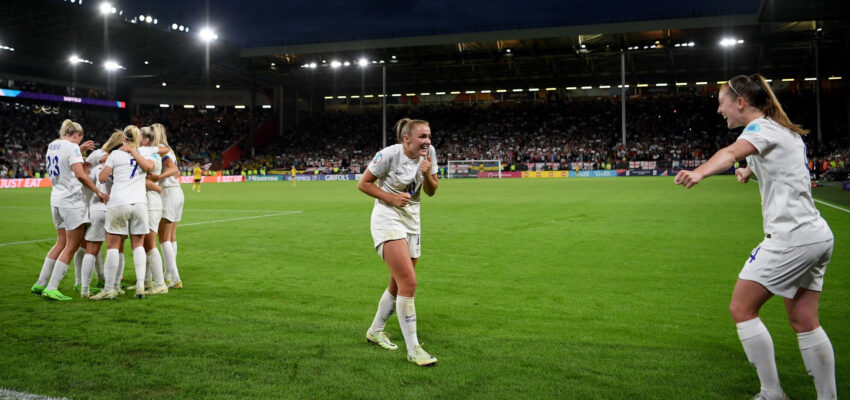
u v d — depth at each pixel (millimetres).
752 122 2854
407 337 3660
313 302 5262
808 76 49094
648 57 46062
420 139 3707
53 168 5438
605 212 14000
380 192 3742
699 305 5008
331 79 55125
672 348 3840
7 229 11648
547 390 3152
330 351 3865
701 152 45562
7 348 3936
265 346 3971
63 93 47000
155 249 5668
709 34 40188
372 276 6504
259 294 5598
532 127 54469
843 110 47062
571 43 43469
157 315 4809
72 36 38812
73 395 3139
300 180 48625
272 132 57188
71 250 5484
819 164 36000
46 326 4477
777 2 27297
